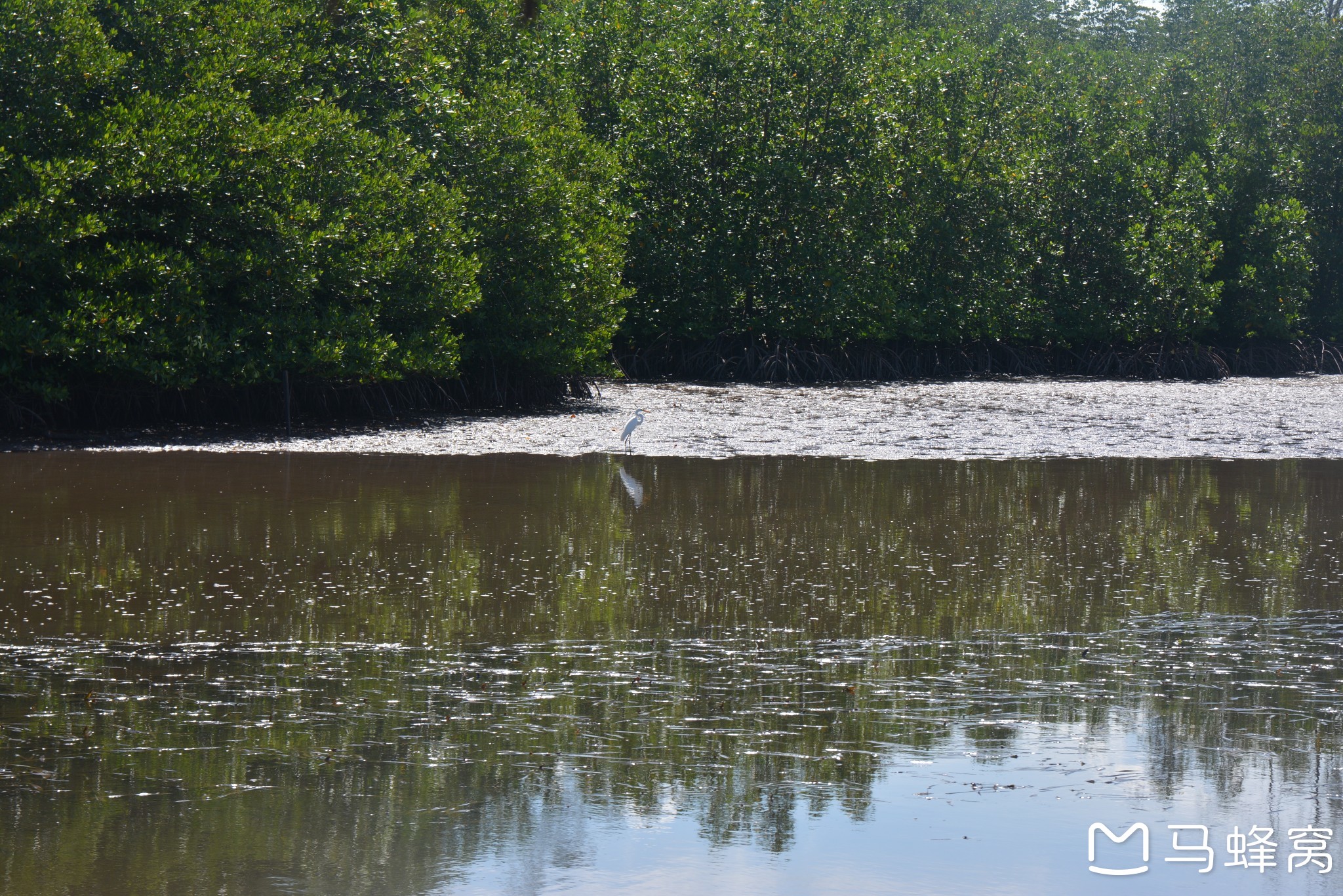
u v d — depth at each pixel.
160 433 27.75
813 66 49.34
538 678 9.14
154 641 10.18
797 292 50.53
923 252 55.47
